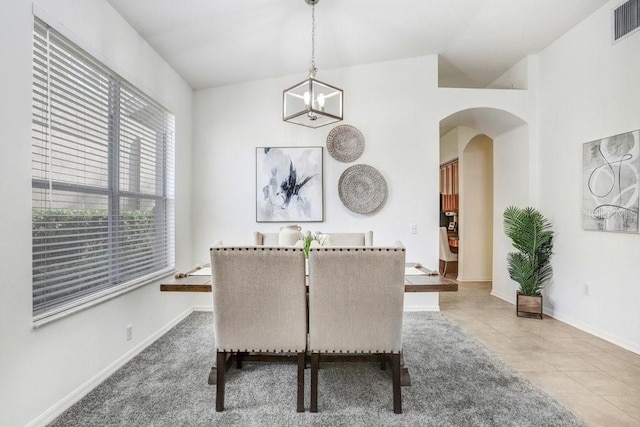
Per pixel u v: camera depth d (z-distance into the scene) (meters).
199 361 2.45
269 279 1.74
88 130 2.15
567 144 3.43
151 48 2.93
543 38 3.54
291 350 1.80
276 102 3.92
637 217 2.65
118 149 2.41
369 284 1.72
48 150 1.78
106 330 2.22
